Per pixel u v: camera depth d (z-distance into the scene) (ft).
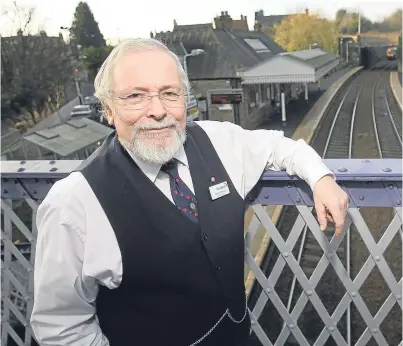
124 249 3.51
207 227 3.69
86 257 3.52
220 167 3.91
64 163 4.93
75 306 3.75
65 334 3.77
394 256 9.27
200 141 3.99
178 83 3.50
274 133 4.30
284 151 4.15
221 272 3.79
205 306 3.84
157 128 3.41
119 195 3.51
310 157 3.98
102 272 3.54
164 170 3.68
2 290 5.79
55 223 3.49
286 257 4.65
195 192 3.73
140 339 3.90
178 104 3.52
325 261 4.57
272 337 8.70
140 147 3.42
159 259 3.57
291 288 9.41
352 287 4.62
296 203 4.36
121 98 3.43
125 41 3.61
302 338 5.04
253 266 4.84
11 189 4.98
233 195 3.87
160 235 3.54
